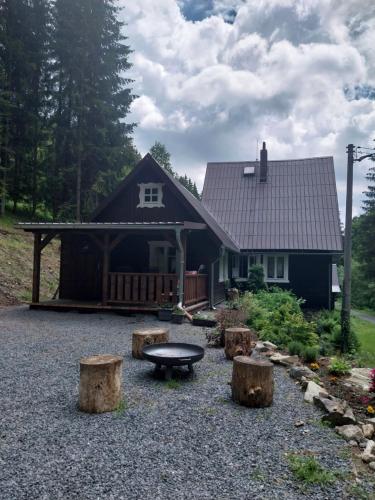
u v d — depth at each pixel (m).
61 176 20.30
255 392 4.41
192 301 11.59
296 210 18.27
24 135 21.73
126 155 22.27
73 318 10.30
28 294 13.86
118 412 4.19
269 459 3.28
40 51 22.30
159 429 3.80
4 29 20.39
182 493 2.76
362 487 2.90
